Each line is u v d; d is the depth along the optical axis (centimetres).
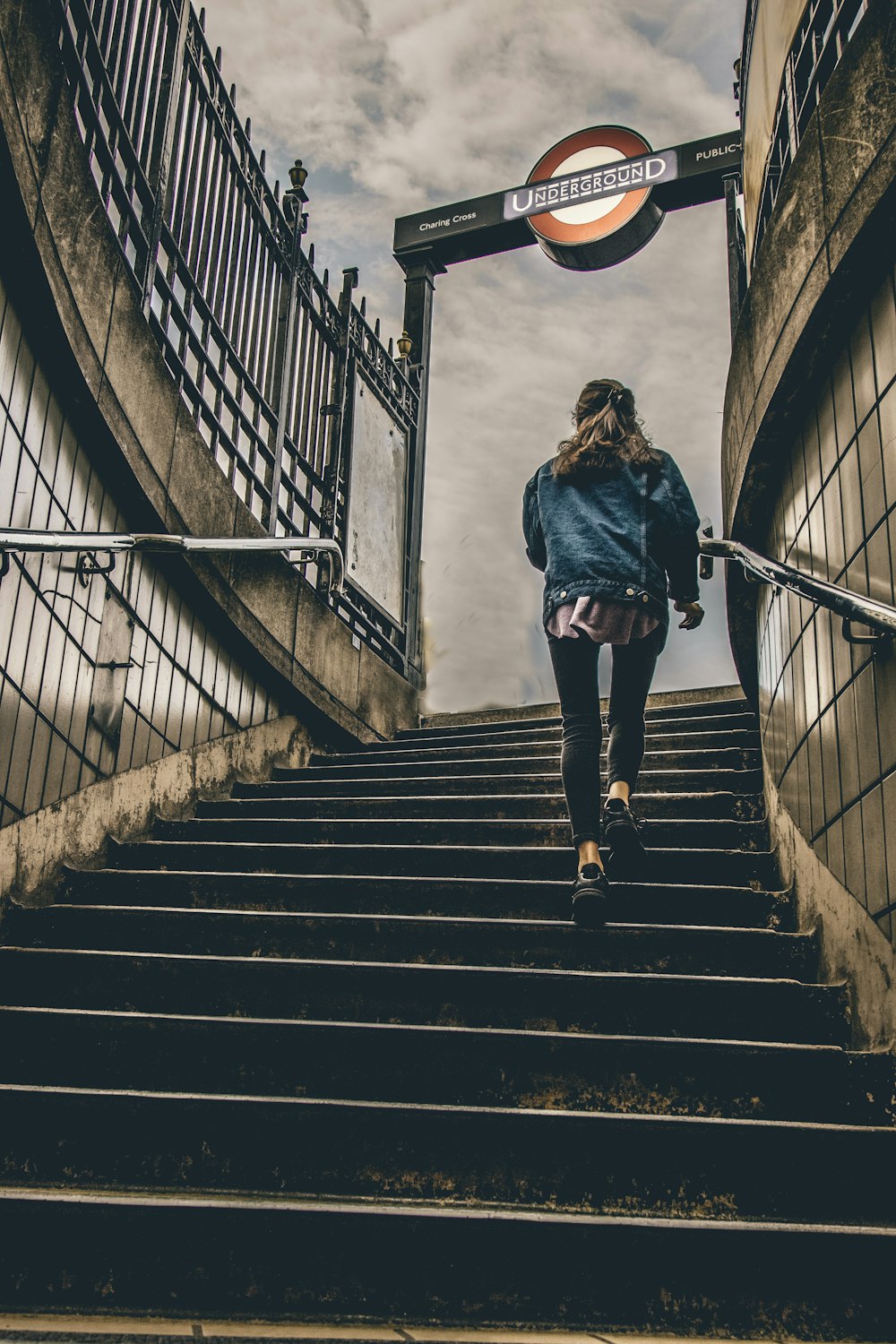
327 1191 205
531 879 338
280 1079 233
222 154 545
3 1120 212
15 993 269
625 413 309
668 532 292
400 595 769
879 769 229
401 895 318
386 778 526
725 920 297
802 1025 245
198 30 518
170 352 453
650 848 356
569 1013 252
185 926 296
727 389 404
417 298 902
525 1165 205
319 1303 178
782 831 328
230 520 502
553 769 492
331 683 620
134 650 411
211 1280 179
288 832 409
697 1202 201
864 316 253
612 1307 177
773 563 292
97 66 389
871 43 240
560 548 292
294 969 263
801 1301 177
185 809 462
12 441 300
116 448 374
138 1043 238
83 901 337
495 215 888
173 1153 209
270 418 585
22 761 312
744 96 426
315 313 669
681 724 499
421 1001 257
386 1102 219
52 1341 153
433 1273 180
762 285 323
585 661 295
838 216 249
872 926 231
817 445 294
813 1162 202
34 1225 182
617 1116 206
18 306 305
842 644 261
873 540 239
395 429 791
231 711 519
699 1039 227
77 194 342
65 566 343
